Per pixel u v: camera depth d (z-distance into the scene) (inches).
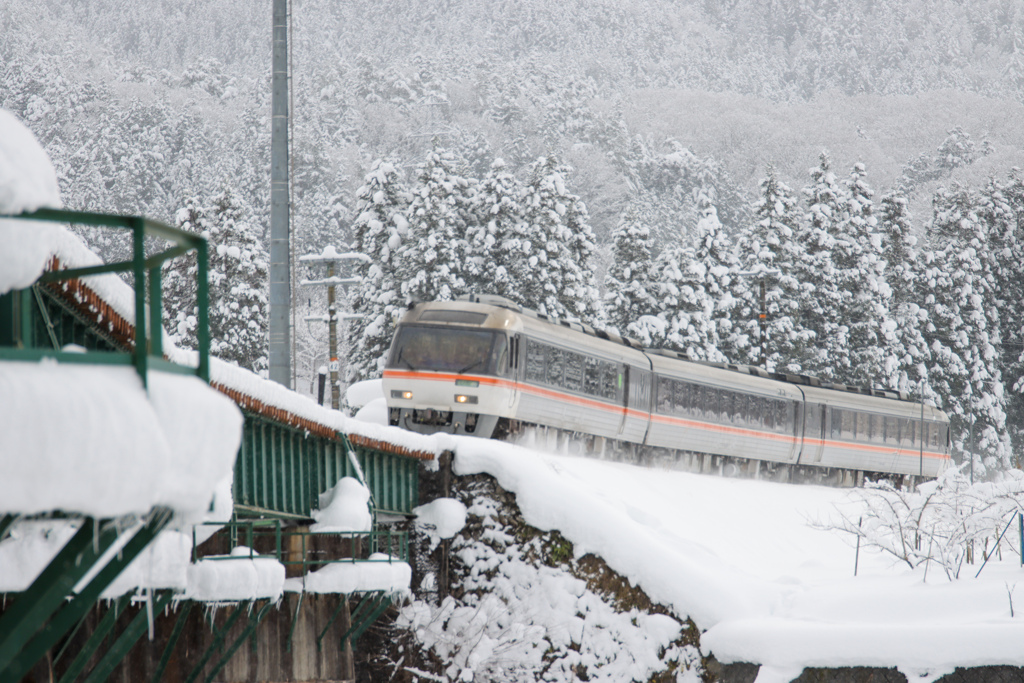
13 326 924.0
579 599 2549.2
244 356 5634.8
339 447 2295.8
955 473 2893.7
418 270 5797.2
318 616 2098.9
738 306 6929.1
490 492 2662.4
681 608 2482.8
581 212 6328.7
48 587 617.9
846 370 7091.5
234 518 1734.7
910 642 2258.9
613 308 6545.3
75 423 569.6
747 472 4291.3
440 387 2893.7
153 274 676.7
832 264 7155.5
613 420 3484.3
